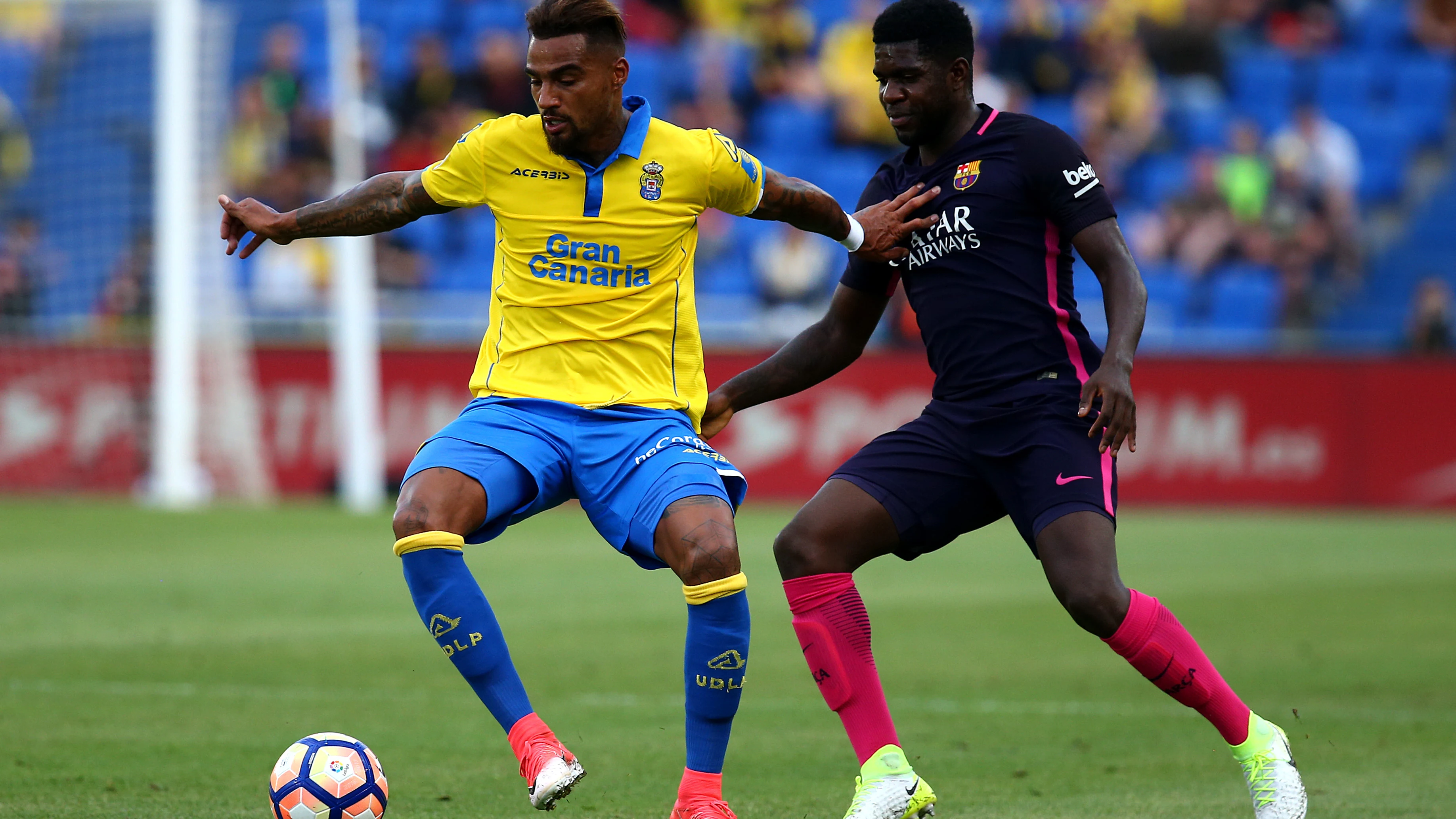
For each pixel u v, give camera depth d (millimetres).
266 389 57156
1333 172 72688
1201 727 20156
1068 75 75500
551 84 13594
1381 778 17062
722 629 13516
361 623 28984
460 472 13773
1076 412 14852
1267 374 58844
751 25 79188
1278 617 30969
